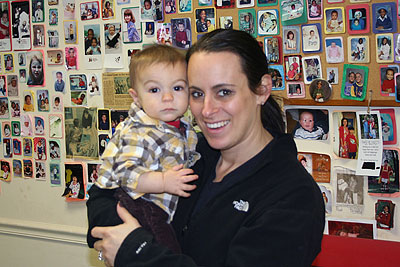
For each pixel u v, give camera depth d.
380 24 1.52
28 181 2.23
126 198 1.07
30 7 2.08
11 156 2.25
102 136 2.01
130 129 1.10
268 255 0.83
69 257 2.17
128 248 0.93
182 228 1.06
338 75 1.59
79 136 2.07
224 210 0.96
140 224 1.03
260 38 1.69
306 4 1.60
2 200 2.31
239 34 0.96
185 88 1.13
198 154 1.18
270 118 1.12
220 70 0.91
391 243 1.45
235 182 0.99
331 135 1.64
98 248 1.01
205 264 0.94
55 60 2.06
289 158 0.98
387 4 1.50
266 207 0.90
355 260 1.38
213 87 0.93
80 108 2.04
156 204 1.08
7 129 2.24
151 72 1.11
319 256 1.41
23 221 2.27
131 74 1.17
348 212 1.65
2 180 2.30
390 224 1.58
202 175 1.13
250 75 0.95
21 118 2.19
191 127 1.20
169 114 1.11
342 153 1.63
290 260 0.83
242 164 1.02
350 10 1.55
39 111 2.14
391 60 1.51
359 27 1.54
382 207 1.59
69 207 2.15
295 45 1.64
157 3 1.82
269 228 0.84
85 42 1.99
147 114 1.13
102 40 1.95
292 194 0.89
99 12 1.94
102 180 1.10
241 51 0.93
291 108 1.69
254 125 1.01
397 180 1.56
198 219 1.00
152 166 1.08
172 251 0.92
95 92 2.00
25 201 2.25
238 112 0.94
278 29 1.66
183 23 1.79
